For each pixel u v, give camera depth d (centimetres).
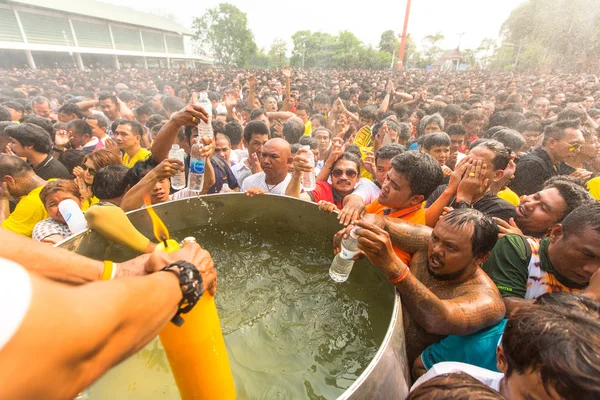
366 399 89
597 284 129
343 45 4650
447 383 79
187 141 380
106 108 691
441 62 5759
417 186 186
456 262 134
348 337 139
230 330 144
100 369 56
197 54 5156
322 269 180
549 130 323
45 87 1340
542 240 165
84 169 317
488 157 211
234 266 180
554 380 77
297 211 197
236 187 370
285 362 129
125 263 113
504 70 3372
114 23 3553
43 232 230
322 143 500
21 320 44
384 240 116
